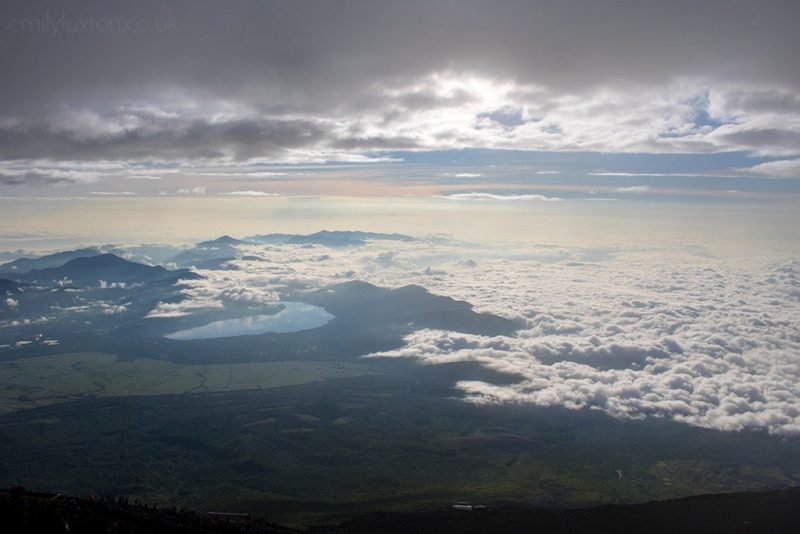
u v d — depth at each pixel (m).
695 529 127.38
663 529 129.75
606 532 131.62
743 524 128.00
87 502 106.69
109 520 97.19
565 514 146.88
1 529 87.94
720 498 145.88
